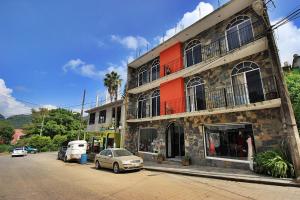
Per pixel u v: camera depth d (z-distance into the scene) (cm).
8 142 5016
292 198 581
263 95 1039
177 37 1555
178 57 1591
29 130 4644
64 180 989
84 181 948
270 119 984
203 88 1379
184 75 1480
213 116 1243
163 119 1616
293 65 1983
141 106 1962
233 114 1141
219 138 1211
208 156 1241
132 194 685
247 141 1021
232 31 1268
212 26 1397
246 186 745
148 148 1750
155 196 652
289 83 1174
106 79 3222
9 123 5281
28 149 3584
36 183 927
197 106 1398
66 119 4762
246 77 1138
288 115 834
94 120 2678
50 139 4181
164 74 1692
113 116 2312
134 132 1948
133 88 2000
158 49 1759
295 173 778
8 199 667
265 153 891
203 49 1427
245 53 1111
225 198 606
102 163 1351
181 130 1551
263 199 586
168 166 1287
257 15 1136
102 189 774
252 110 1060
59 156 2311
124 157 1223
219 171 1019
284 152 882
